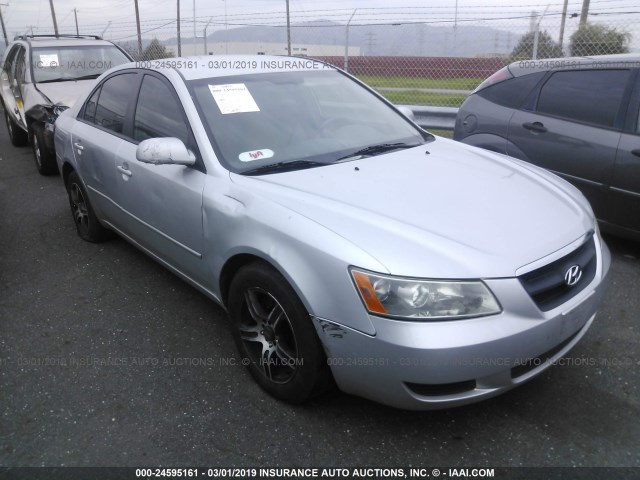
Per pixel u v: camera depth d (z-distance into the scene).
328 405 2.72
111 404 2.78
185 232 3.15
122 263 4.45
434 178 2.95
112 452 2.46
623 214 4.25
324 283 2.31
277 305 2.60
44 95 7.09
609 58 4.55
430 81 9.54
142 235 3.74
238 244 2.69
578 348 3.16
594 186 4.39
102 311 3.71
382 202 2.62
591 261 2.67
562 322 2.37
